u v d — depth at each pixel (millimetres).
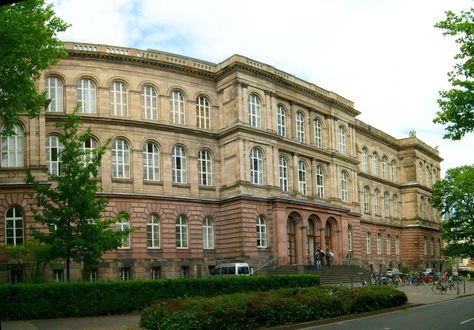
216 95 58344
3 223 42438
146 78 53719
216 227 56250
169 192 53438
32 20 30672
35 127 43781
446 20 31062
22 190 42844
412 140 97438
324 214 63562
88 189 34219
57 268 45500
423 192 99125
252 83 57562
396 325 26422
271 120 59156
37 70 32781
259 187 56438
